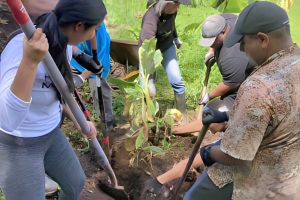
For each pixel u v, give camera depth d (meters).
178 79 4.14
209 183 2.42
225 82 3.21
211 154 2.14
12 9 1.46
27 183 2.01
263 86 1.80
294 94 1.81
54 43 1.78
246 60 3.03
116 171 3.43
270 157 1.97
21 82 1.59
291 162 1.98
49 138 2.08
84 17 1.76
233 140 1.90
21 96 1.62
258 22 1.81
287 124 1.86
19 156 1.97
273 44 1.84
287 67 1.81
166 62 4.14
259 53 1.88
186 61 5.23
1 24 4.22
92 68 2.71
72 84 2.00
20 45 1.79
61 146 2.27
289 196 2.06
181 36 5.76
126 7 6.03
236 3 3.77
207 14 6.46
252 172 2.05
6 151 1.94
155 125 3.84
